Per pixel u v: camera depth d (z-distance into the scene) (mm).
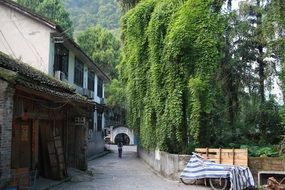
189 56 19547
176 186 17234
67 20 45906
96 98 40375
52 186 15719
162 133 20828
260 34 21344
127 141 58656
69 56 27719
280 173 16766
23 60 22984
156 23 21172
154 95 21391
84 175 20516
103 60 54812
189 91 19359
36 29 23125
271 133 22281
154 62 21188
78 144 22578
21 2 45594
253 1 21875
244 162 17188
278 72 20781
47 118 16625
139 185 17609
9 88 11273
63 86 19734
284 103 18656
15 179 12930
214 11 21438
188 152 19844
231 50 22453
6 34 23188
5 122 11164
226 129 21875
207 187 16875
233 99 22406
